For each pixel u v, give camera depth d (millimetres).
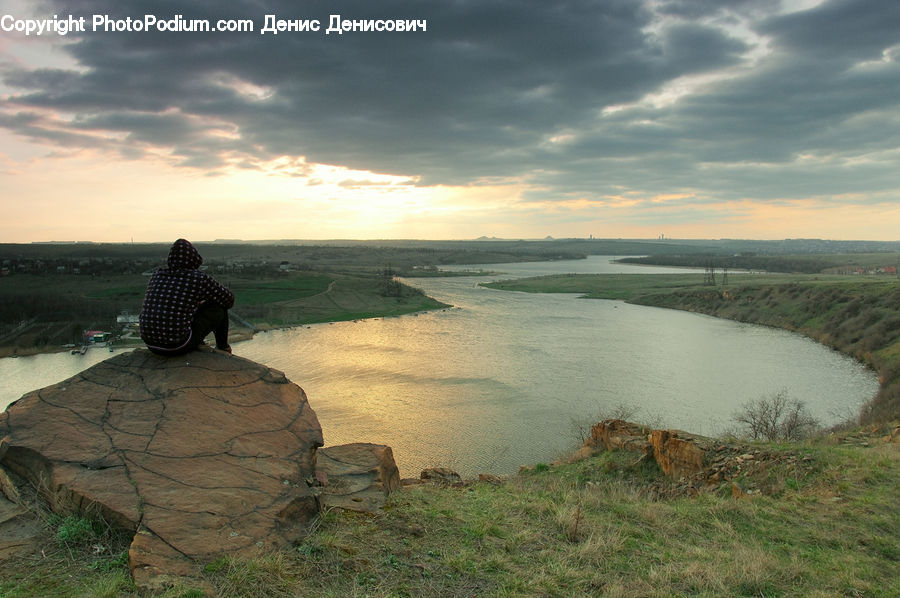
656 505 7621
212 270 141125
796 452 9742
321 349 61812
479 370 48969
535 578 4504
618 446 12031
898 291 64938
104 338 68375
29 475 4457
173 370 5328
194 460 4527
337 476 5941
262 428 5141
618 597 4375
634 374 46812
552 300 115375
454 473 10125
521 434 31719
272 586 3727
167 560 3664
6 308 80750
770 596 4812
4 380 48906
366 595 3869
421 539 4965
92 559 3760
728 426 32281
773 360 52531
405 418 34969
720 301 93438
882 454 10055
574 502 7047
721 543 6195
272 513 4375
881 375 43531
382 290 121562
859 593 5082
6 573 3564
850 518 7266
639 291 121938
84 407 4895
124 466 4336
